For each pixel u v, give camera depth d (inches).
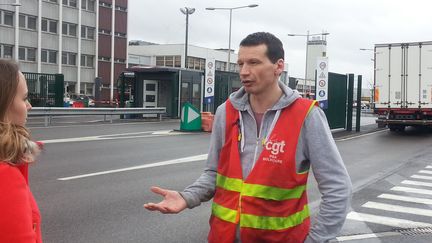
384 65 891.4
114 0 2455.7
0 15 2010.3
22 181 78.3
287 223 99.0
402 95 879.7
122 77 1147.3
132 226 254.2
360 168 489.4
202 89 1208.8
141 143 621.6
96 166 434.6
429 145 708.0
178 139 679.7
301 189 101.9
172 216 277.0
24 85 86.0
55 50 2217.0
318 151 100.9
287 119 101.7
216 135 111.3
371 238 250.2
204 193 110.1
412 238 251.6
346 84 960.9
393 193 366.3
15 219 75.5
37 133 700.7
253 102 106.2
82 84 2335.1
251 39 104.5
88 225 252.5
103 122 973.2
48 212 274.2
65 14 2250.2
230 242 100.3
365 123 1254.9
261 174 99.6
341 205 99.3
